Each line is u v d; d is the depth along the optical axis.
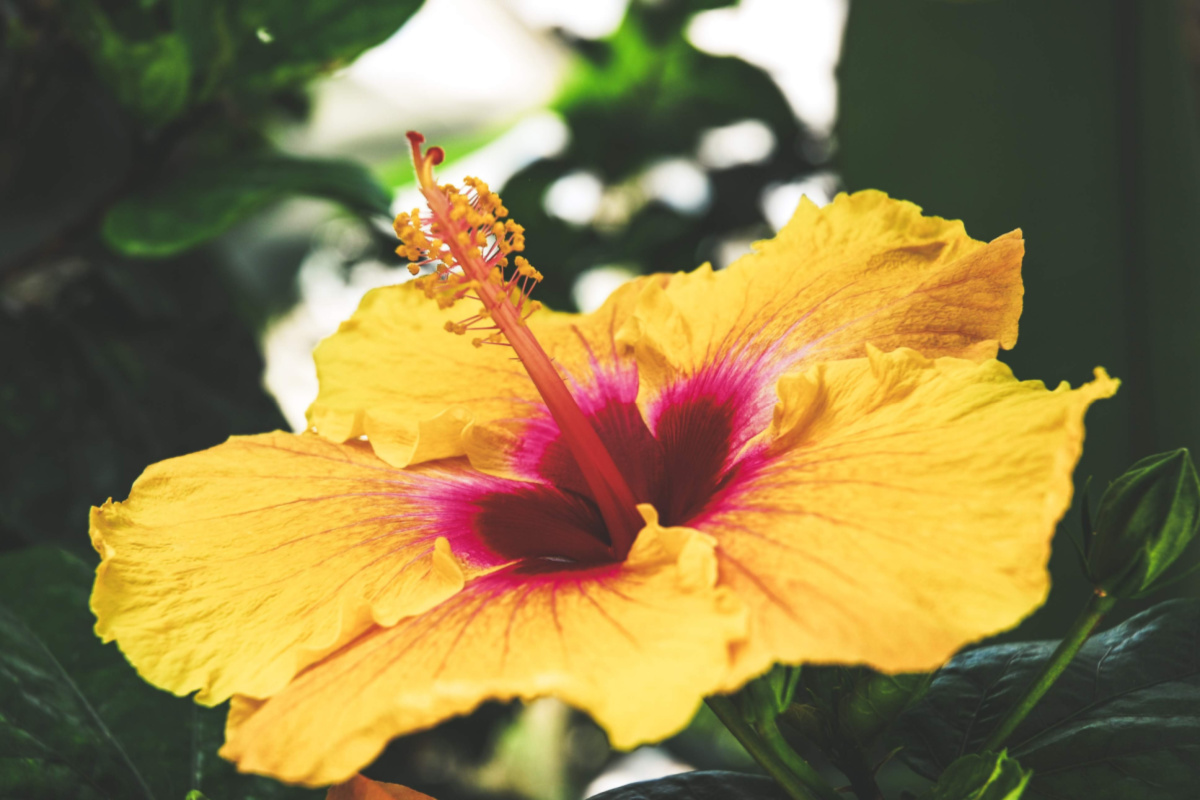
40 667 0.30
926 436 0.24
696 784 0.28
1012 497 0.23
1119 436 0.37
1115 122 0.39
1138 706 0.28
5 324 0.43
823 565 0.23
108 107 0.50
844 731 0.27
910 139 0.40
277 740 0.23
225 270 0.52
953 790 0.25
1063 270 0.38
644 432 0.31
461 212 0.28
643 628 0.23
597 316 0.33
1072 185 0.39
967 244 0.29
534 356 0.28
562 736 0.76
